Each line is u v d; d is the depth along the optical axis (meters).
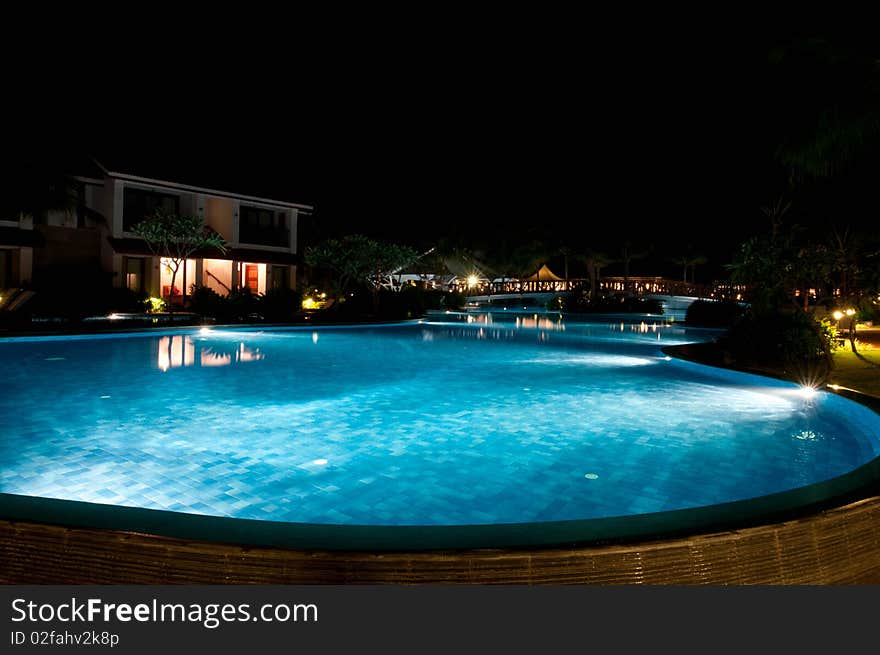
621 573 2.40
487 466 5.51
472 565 2.34
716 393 9.45
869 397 7.42
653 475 5.30
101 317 22.66
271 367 11.98
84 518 2.59
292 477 5.11
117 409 7.73
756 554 2.57
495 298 52.38
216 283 30.48
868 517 2.87
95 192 26.23
